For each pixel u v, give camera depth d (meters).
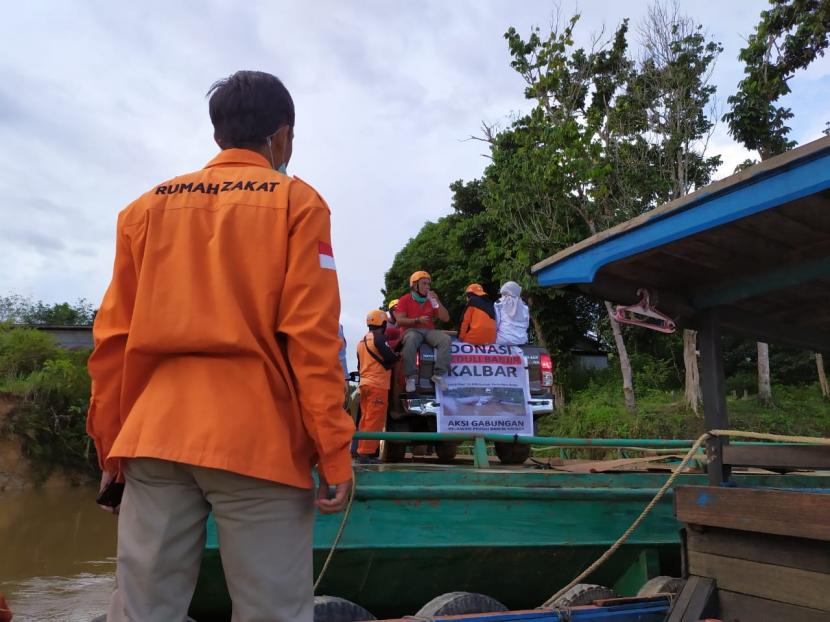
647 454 8.06
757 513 2.97
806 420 18.02
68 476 25.00
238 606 1.72
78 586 9.81
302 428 1.83
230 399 1.73
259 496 1.71
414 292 6.86
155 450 1.69
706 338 4.16
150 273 1.86
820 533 2.69
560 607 3.38
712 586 3.21
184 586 1.76
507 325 6.95
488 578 4.40
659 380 22.89
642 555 4.62
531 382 6.67
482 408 6.39
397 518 4.11
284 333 1.81
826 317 4.48
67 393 25.92
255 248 1.83
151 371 1.85
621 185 18.73
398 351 6.86
